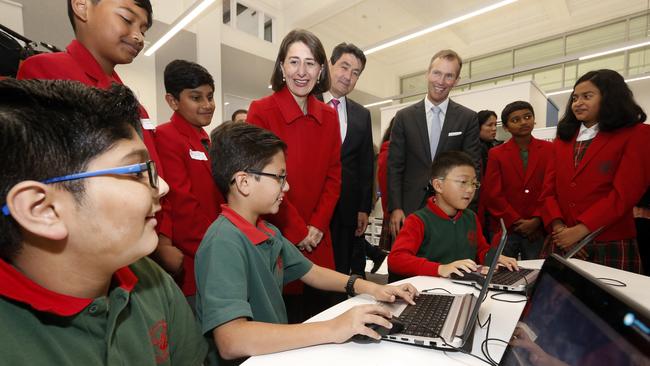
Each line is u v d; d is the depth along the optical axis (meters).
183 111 1.59
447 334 0.72
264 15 7.16
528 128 2.32
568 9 6.66
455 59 1.90
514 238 2.28
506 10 6.81
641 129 1.53
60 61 0.94
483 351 0.69
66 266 0.45
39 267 0.44
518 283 1.07
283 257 1.07
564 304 0.46
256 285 0.88
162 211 1.27
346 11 6.96
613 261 1.54
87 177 0.42
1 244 0.41
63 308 0.44
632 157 1.52
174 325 0.69
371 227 4.51
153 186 0.49
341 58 1.91
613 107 1.56
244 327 0.70
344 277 1.05
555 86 7.77
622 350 0.32
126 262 0.48
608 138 1.60
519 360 0.52
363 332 0.69
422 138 1.99
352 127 1.91
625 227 1.56
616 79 1.58
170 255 1.26
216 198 1.53
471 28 7.56
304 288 1.58
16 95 0.39
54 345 0.44
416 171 2.01
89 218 0.42
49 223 0.40
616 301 0.35
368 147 2.02
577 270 0.47
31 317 0.43
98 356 0.48
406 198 2.02
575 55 5.55
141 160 0.48
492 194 2.38
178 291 0.74
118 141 0.44
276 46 7.23
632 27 6.78
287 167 1.46
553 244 1.79
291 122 1.46
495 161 2.42
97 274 0.48
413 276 1.29
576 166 1.72
